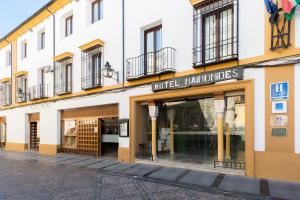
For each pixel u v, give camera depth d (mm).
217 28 9086
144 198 6566
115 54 12359
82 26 14359
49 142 16562
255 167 7891
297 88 7270
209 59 9055
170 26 10133
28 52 19406
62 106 15641
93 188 7590
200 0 9031
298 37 7258
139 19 11359
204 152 9688
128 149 11492
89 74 13820
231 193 6738
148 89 10836
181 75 9703
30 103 18609
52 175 9633
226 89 8523
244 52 8203
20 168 11477
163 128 10977
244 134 8570
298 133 7223
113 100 12352
